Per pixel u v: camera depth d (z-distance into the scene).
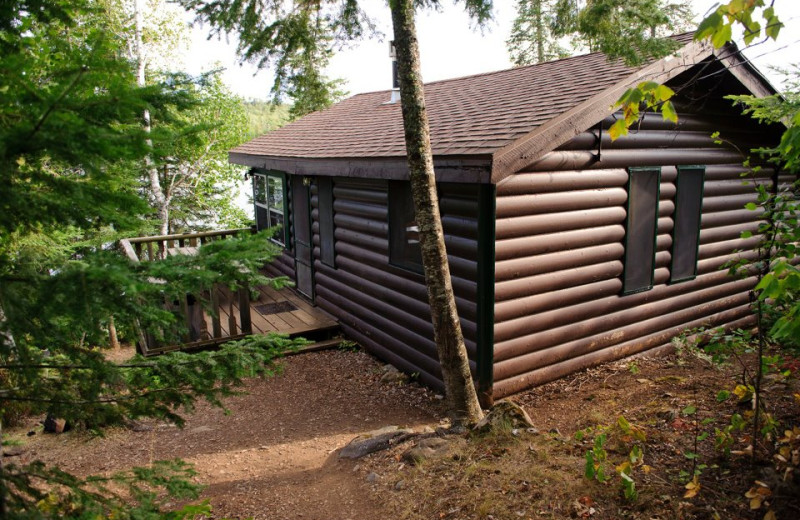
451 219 6.18
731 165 7.98
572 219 6.25
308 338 8.79
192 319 8.06
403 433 5.13
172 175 19.25
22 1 2.25
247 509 4.26
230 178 20.47
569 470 3.92
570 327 6.50
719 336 4.48
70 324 2.39
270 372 3.05
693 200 7.56
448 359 4.91
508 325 5.96
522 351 6.12
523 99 6.82
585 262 6.49
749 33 3.08
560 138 5.54
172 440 5.81
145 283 1.98
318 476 4.74
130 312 2.16
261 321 9.13
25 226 2.27
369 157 6.93
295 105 5.73
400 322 7.45
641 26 4.52
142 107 2.08
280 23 4.85
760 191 3.88
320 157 8.27
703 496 3.38
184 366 2.84
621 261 6.89
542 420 5.40
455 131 6.31
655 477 3.66
